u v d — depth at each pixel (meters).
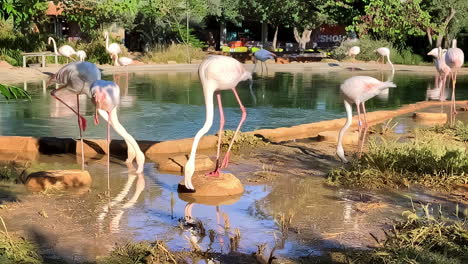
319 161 6.92
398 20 28.38
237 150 7.57
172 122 10.12
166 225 4.51
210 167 6.51
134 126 9.67
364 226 4.51
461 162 6.29
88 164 6.72
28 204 5.01
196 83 17.39
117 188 5.61
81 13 13.80
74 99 12.88
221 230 4.41
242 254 3.89
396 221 4.59
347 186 5.76
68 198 5.23
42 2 12.91
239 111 11.80
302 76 21.12
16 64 20.83
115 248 3.94
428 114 10.45
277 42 40.75
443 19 30.38
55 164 6.70
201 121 10.31
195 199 5.27
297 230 4.40
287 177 6.12
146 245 3.95
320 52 33.75
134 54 29.23
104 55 24.75
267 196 5.39
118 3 14.54
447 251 3.90
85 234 4.27
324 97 14.41
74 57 23.77
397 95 15.28
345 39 32.81
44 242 4.08
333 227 4.48
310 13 31.66
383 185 5.74
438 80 20.22
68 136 8.65
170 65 23.92
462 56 10.41
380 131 9.02
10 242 3.91
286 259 3.81
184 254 3.88
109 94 5.74
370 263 3.73
